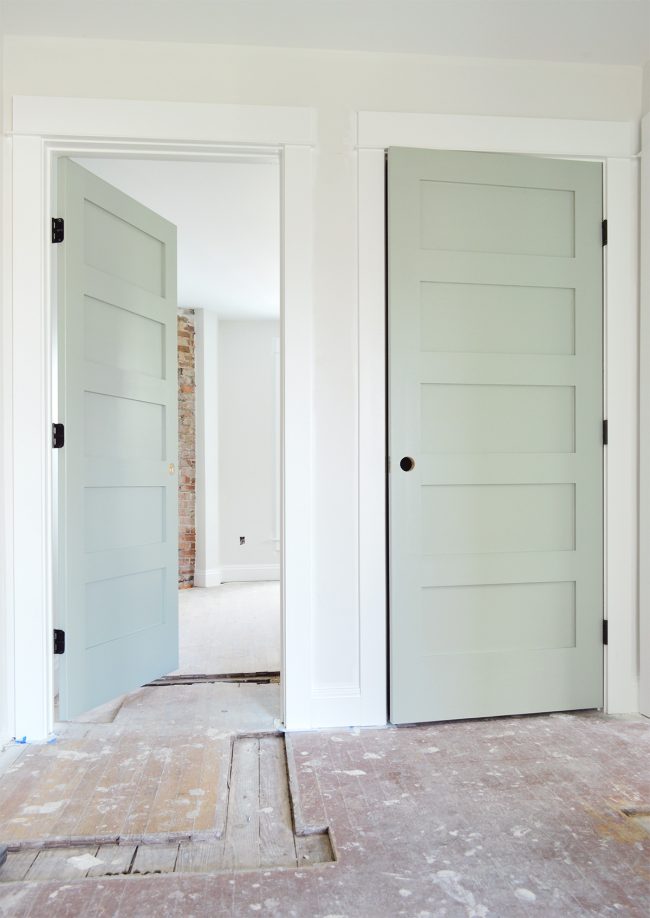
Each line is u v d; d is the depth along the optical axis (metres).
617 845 1.52
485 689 2.33
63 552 2.31
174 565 2.98
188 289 4.98
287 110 2.23
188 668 3.00
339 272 2.27
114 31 2.15
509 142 2.34
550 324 2.39
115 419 2.62
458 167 2.31
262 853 1.52
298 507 2.23
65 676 2.32
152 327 2.86
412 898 1.34
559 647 2.40
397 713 2.26
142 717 2.37
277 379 5.96
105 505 2.55
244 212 3.53
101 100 2.17
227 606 4.58
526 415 2.37
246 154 2.29
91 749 2.08
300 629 2.24
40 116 2.16
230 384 5.89
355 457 2.28
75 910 1.31
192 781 1.86
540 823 1.62
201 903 1.33
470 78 2.33
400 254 2.26
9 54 2.17
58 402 2.31
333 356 2.27
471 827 1.60
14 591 2.16
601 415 2.42
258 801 1.77
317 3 2.02
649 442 2.35
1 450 2.14
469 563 2.33
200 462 5.60
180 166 2.99
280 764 2.00
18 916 1.30
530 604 2.38
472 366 2.32
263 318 5.87
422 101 2.31
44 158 2.20
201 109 2.21
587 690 2.41
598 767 1.94
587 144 2.38
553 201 2.39
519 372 2.35
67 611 2.32
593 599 2.42
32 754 2.05
